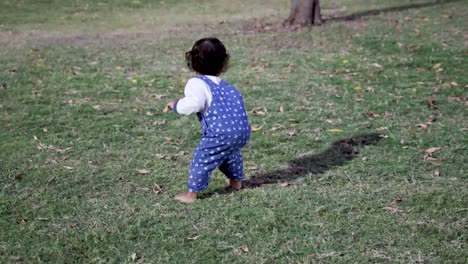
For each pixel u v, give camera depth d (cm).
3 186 466
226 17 1305
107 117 637
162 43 1013
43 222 410
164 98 704
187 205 434
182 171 499
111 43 1021
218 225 405
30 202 439
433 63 844
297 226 403
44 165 509
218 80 423
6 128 599
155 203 439
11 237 390
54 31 1151
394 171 493
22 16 1318
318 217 415
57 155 533
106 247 379
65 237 389
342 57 881
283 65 844
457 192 451
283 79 776
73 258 365
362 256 366
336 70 815
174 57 907
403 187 462
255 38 1030
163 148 552
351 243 382
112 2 1508
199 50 420
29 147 550
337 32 1062
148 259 365
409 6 1384
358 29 1083
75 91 726
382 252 371
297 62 858
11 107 663
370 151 539
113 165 511
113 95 714
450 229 396
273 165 511
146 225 405
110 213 422
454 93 709
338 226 402
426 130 591
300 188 462
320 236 389
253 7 1457
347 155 531
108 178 483
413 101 682
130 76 797
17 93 716
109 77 791
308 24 1139
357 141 564
